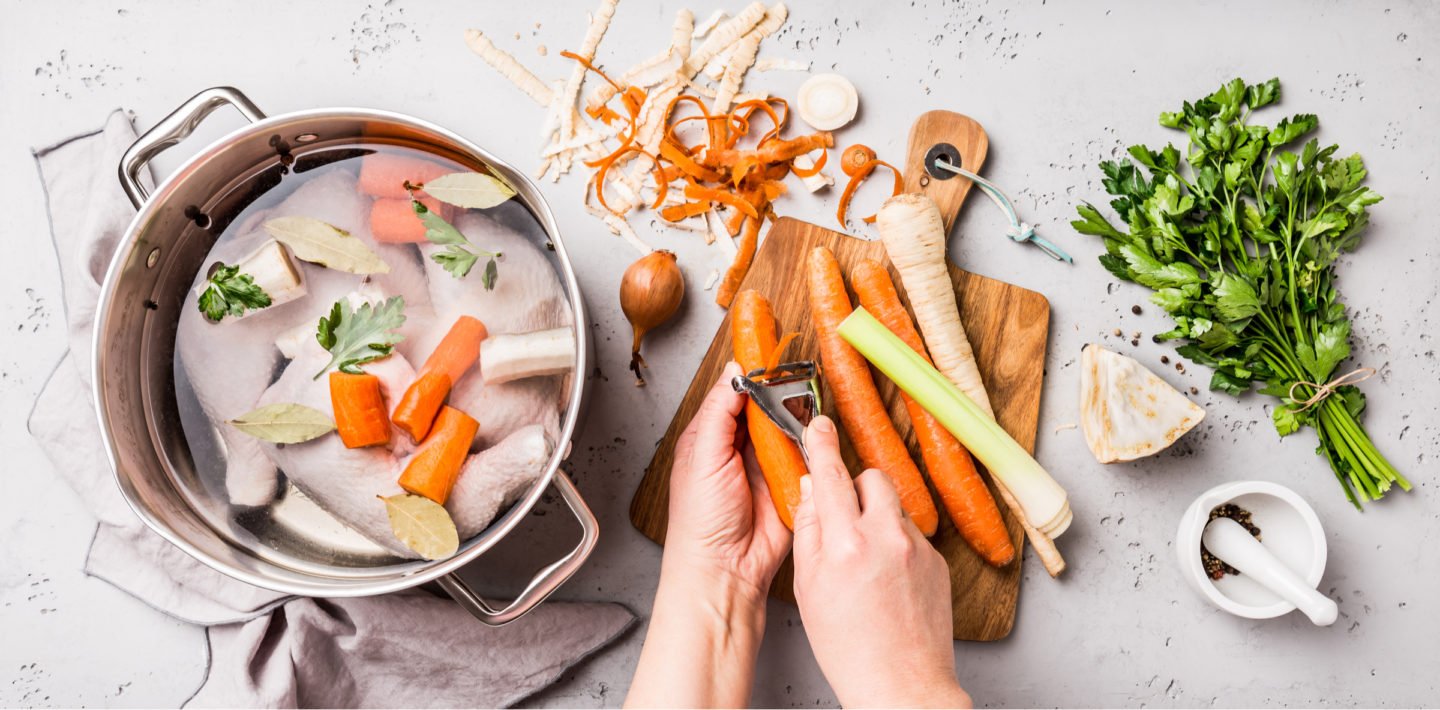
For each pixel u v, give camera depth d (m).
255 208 1.01
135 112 1.33
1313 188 1.27
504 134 1.33
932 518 1.22
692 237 1.31
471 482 0.95
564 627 1.26
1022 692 1.30
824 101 1.30
